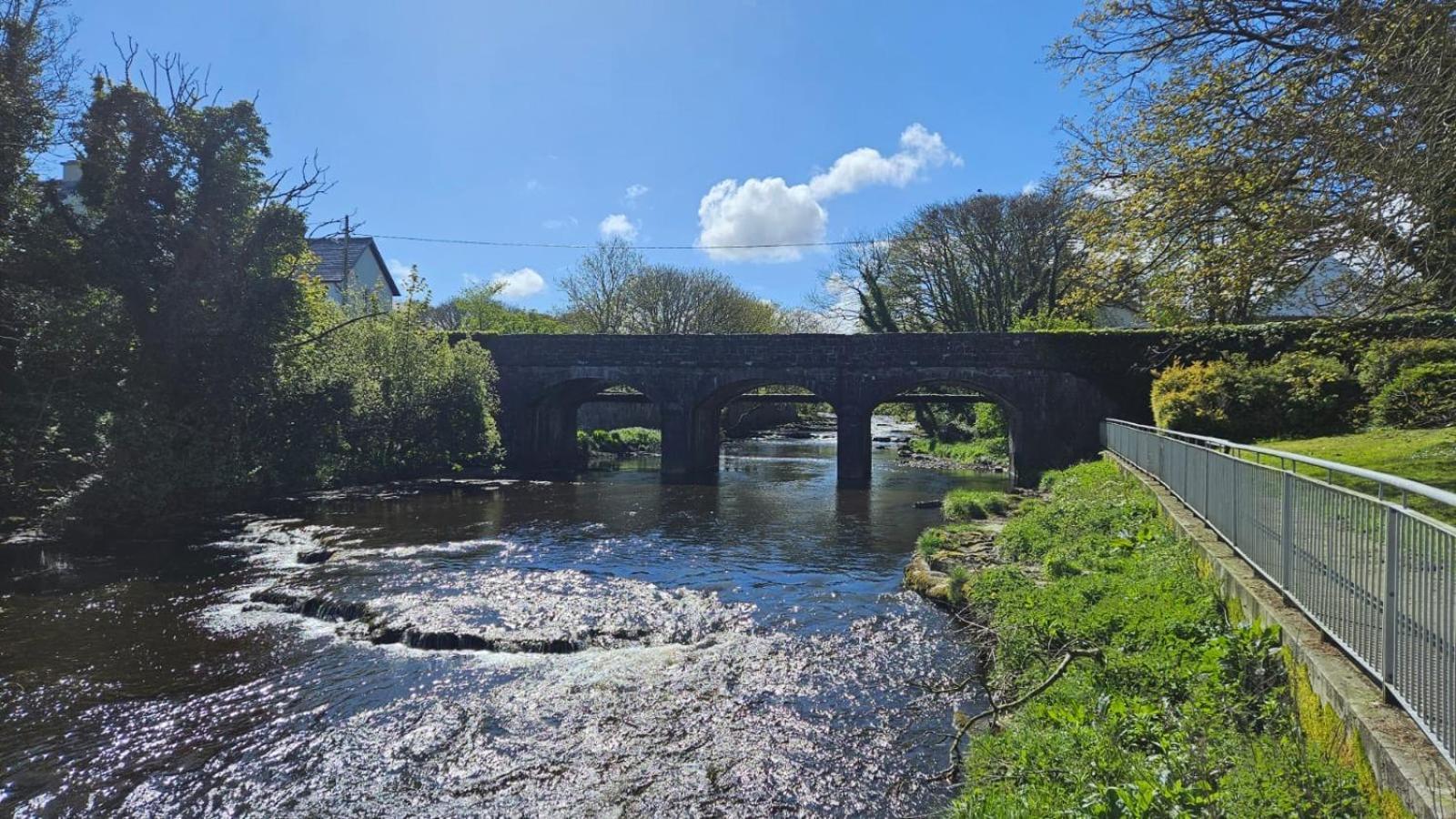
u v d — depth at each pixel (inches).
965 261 1680.6
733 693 300.5
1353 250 321.7
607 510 766.5
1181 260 442.3
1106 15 459.2
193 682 315.0
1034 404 971.3
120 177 698.2
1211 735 182.1
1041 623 289.1
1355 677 159.9
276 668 329.4
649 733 269.4
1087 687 233.5
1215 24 414.9
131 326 700.7
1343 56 324.8
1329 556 179.6
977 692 292.7
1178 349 898.7
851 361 1020.5
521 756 255.0
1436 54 265.7
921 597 429.1
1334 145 305.6
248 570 494.0
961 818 189.8
